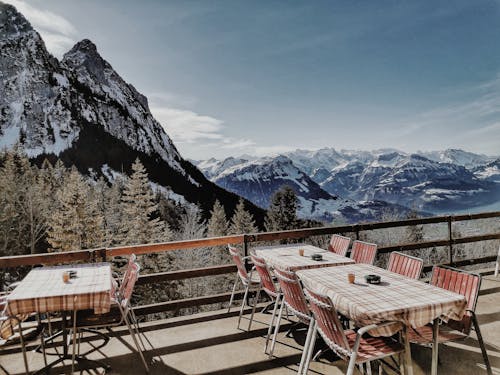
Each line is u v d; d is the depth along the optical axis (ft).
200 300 15.49
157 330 13.79
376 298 8.79
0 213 123.54
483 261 21.84
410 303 8.39
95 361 11.10
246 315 15.20
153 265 91.76
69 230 111.04
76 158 343.05
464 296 9.53
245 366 10.89
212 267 15.72
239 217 154.81
